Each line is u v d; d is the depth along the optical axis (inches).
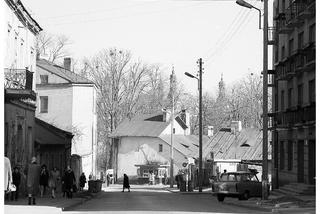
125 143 3602.4
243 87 4261.8
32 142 1528.1
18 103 1338.6
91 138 2556.6
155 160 3545.8
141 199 1531.7
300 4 1469.0
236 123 3083.2
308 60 1402.6
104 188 2864.2
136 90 3506.4
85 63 3393.2
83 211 968.9
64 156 2007.9
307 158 1422.2
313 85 1424.7
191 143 3668.8
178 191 2289.6
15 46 1305.4
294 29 1579.7
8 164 688.4
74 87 2544.3
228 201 1309.1
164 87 3912.4
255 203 1160.2
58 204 1068.5
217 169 2815.0
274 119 1739.7
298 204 1043.3
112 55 3427.7
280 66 1656.0
